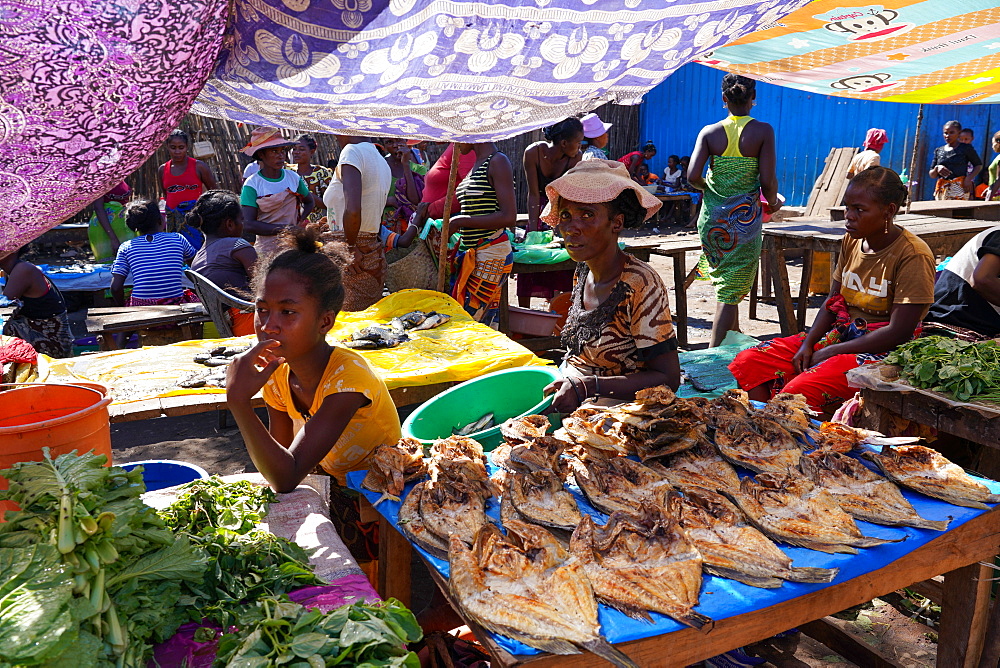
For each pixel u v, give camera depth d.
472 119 2.85
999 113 11.68
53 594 1.22
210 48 1.91
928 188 12.70
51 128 1.70
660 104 17.06
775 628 1.77
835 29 4.29
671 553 1.74
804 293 7.17
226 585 1.56
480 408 3.31
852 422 3.34
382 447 2.21
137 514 1.45
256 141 6.42
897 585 1.96
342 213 5.19
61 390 1.90
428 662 2.21
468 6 2.16
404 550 2.18
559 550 1.72
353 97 2.46
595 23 2.36
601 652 1.44
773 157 5.73
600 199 2.61
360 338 4.23
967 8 3.89
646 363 2.86
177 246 6.35
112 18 1.67
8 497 1.42
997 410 2.74
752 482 2.05
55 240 9.77
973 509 2.01
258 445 1.97
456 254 5.55
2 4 1.57
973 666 2.24
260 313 2.09
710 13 2.50
